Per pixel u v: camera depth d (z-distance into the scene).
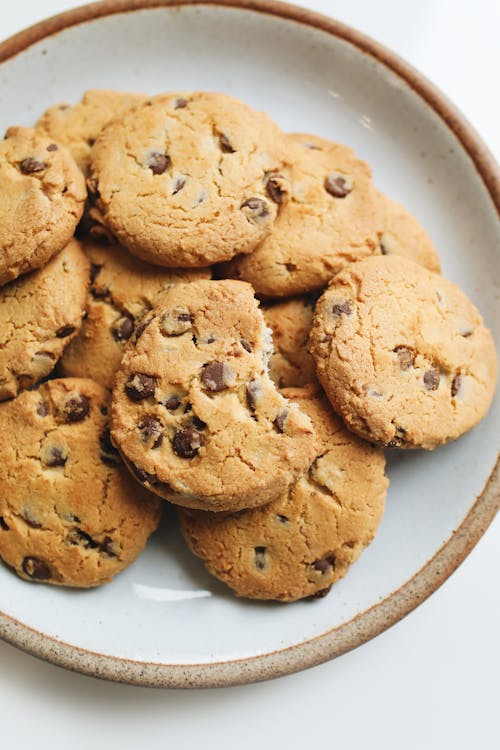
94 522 0.39
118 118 0.40
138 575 0.41
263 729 0.42
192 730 0.41
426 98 0.42
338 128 0.44
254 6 0.42
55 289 0.39
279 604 0.40
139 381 0.38
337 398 0.38
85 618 0.40
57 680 0.41
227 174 0.39
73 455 0.39
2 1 0.43
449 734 0.42
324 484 0.39
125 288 0.40
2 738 0.41
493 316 0.42
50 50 0.42
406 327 0.39
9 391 0.39
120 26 0.42
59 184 0.38
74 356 0.40
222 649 0.40
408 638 0.42
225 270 0.40
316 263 0.40
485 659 0.42
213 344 0.38
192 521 0.40
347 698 0.42
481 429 0.41
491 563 0.43
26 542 0.39
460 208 0.43
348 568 0.40
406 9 0.44
